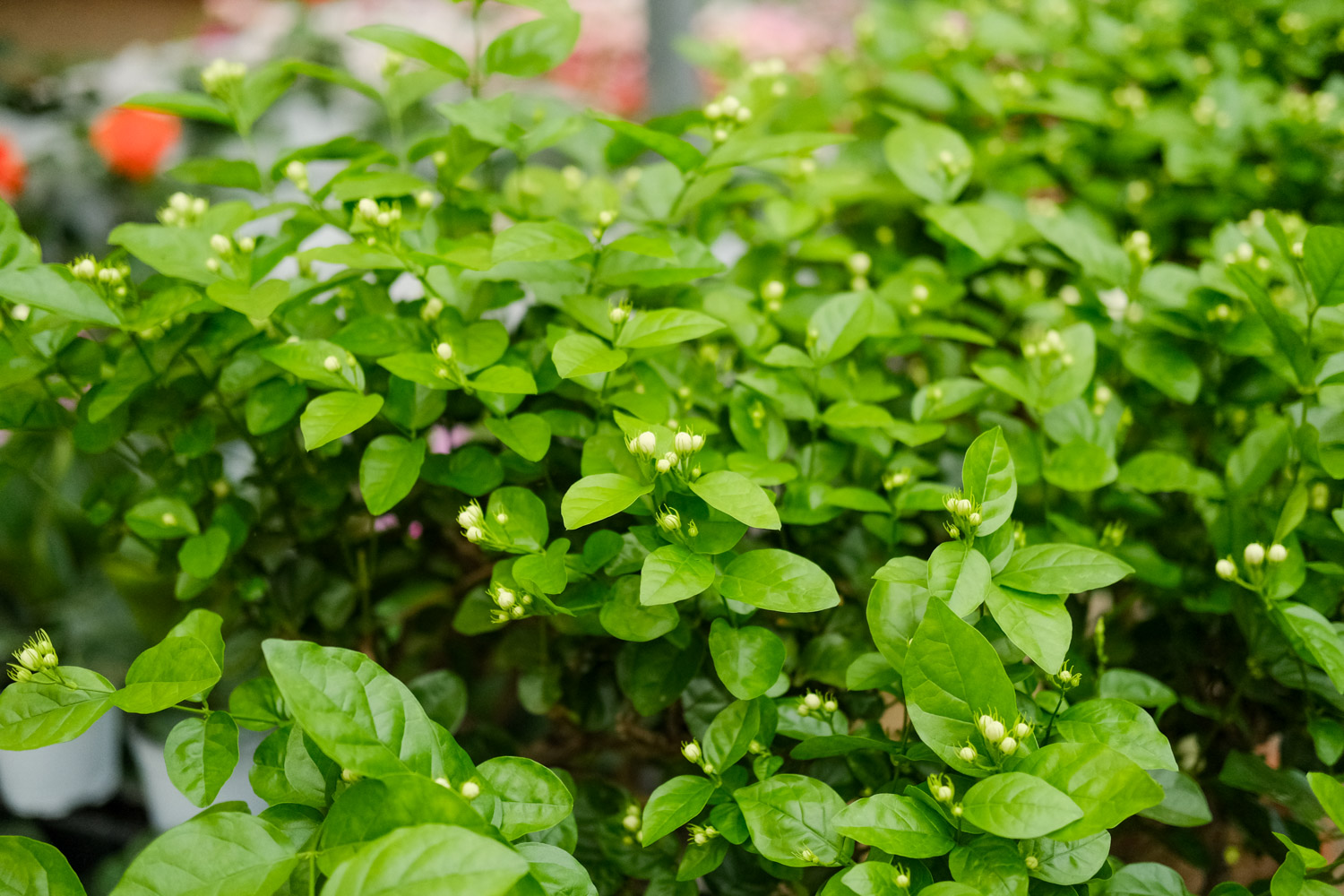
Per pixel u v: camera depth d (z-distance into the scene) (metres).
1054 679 0.87
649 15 1.73
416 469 0.90
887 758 0.90
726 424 1.00
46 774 1.15
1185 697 0.99
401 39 0.97
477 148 1.03
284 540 1.02
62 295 0.91
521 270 0.97
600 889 0.93
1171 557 1.03
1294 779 0.93
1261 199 1.22
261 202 1.59
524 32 1.03
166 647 0.85
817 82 1.48
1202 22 1.41
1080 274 1.10
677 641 0.91
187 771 0.85
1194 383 1.01
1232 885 0.85
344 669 0.81
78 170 1.55
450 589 1.04
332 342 0.93
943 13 1.48
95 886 1.12
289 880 0.82
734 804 0.86
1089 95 1.21
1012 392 0.95
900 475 0.96
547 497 0.97
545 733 1.07
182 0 2.96
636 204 1.13
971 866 0.80
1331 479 1.00
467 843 0.76
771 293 1.01
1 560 1.14
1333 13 1.38
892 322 1.00
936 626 0.82
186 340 0.96
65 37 2.71
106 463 1.06
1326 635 0.88
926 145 1.11
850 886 0.79
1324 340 1.01
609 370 0.87
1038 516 1.01
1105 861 0.83
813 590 0.85
